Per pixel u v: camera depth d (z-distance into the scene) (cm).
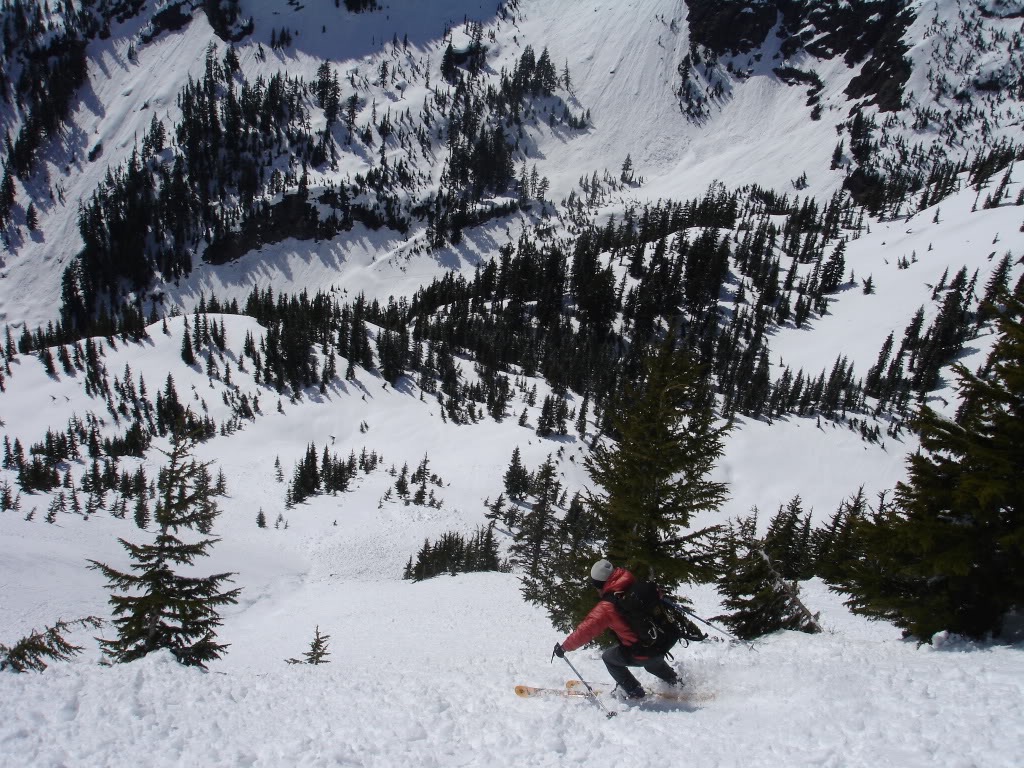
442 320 18175
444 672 861
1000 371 795
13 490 10350
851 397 13250
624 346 16450
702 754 482
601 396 13212
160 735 596
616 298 17600
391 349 15200
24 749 552
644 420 1205
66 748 559
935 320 15012
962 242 18575
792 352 16138
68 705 638
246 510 9619
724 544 1222
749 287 18712
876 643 880
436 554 6938
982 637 778
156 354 15988
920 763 413
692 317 16988
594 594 1366
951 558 775
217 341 16288
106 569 1352
